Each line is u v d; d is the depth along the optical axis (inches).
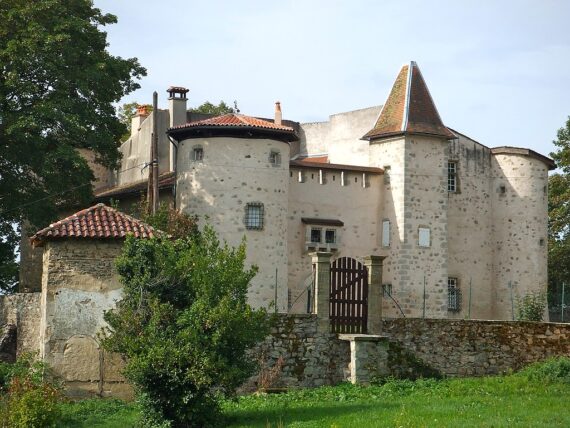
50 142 1662.2
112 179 2241.6
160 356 893.8
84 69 1673.2
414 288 1795.0
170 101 2046.0
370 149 1882.4
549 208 2319.1
